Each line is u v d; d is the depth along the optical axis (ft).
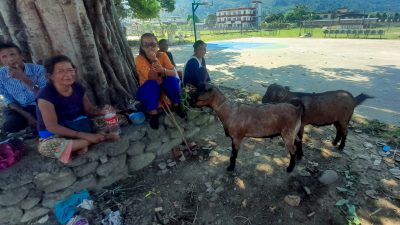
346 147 14.49
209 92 11.94
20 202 9.79
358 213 10.28
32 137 12.28
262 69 36.17
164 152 14.03
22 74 11.75
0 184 9.30
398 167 12.73
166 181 12.27
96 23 13.94
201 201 11.11
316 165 13.07
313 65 37.88
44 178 9.98
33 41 12.53
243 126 11.75
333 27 124.67
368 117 18.62
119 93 15.03
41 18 12.23
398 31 102.68
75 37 12.75
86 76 13.57
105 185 11.82
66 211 10.32
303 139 15.43
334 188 11.53
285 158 13.71
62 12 12.23
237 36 111.86
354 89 25.79
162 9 96.94
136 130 12.48
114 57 14.87
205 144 15.17
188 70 15.34
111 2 15.79
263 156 13.93
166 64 13.69
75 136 10.45
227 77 31.96
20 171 9.86
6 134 12.72
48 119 9.87
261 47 66.13
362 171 12.53
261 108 11.61
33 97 12.34
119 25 17.15
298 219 10.15
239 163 13.42
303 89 26.21
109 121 11.44
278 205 10.77
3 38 13.51
